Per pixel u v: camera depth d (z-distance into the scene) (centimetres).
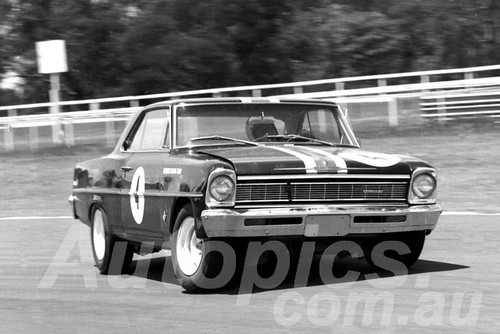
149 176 1962
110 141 6112
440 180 3847
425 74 5788
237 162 1767
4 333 1553
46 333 1538
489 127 5334
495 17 9631
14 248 2653
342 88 6094
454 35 9544
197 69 9556
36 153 5934
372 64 9500
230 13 9544
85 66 9675
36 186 4544
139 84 9588
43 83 9712
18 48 9744
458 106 5531
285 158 1809
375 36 9462
